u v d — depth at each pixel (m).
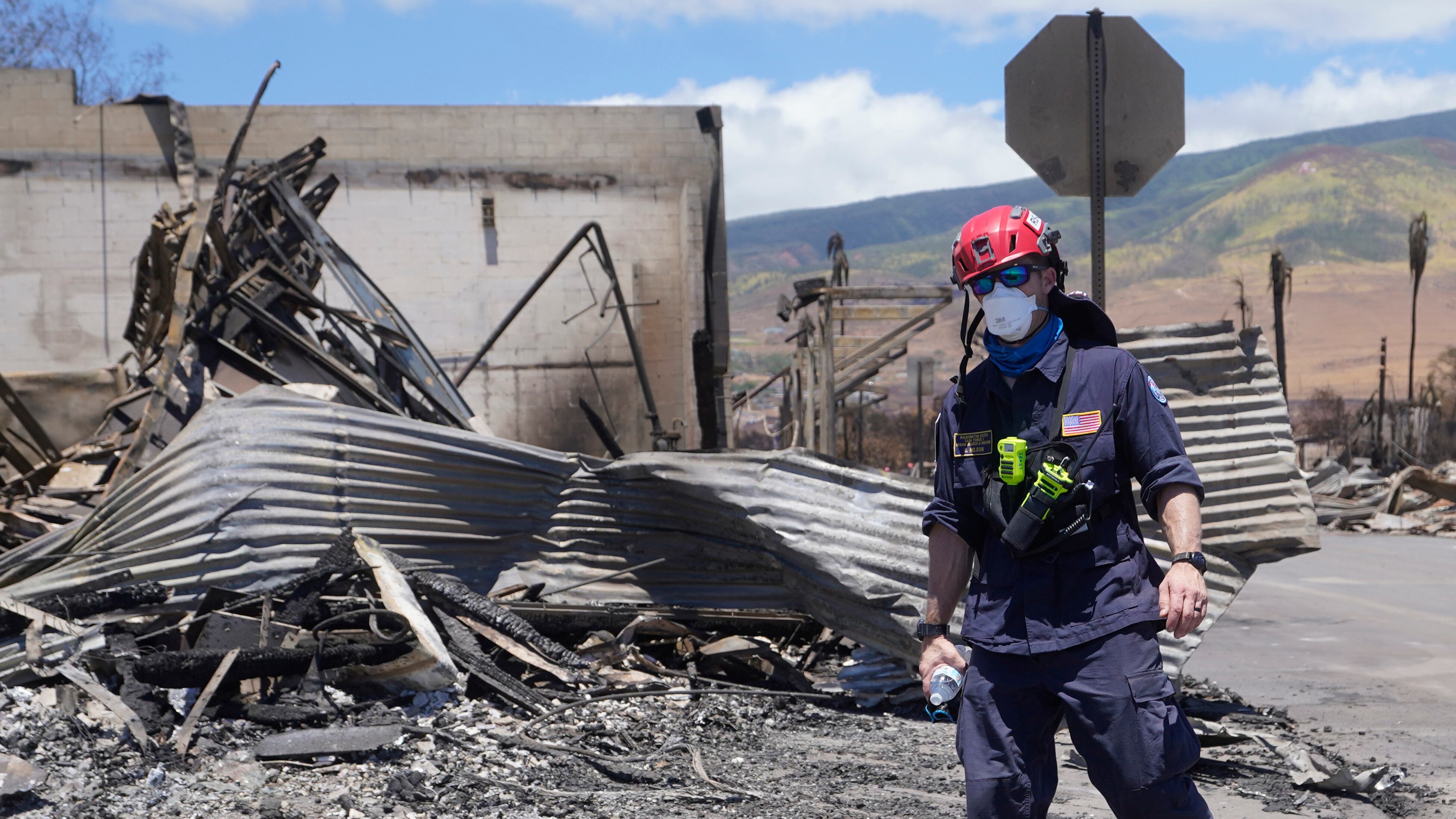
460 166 19.77
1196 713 6.08
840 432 44.34
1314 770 4.71
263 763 4.26
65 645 4.77
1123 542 2.65
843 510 6.06
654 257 20.19
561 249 19.97
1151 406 2.68
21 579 6.08
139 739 4.20
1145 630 2.59
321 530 6.23
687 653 6.29
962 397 2.88
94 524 6.27
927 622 2.89
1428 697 6.84
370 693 5.04
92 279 18.78
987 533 2.84
